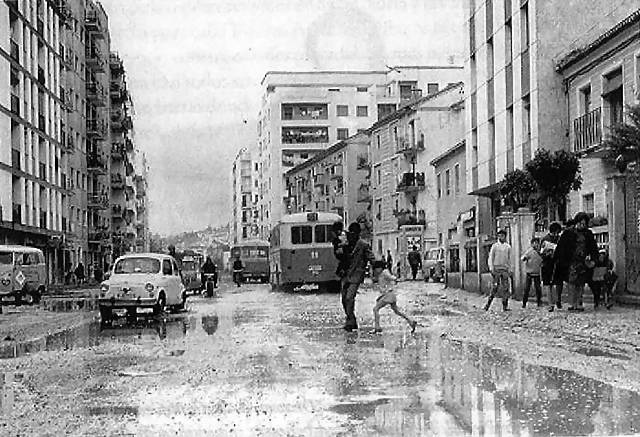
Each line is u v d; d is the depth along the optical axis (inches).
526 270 855.7
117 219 3826.3
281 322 778.2
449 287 1526.8
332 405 327.9
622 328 604.4
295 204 4195.4
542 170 1042.1
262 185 4872.0
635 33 980.6
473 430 279.1
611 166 1048.8
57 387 391.5
